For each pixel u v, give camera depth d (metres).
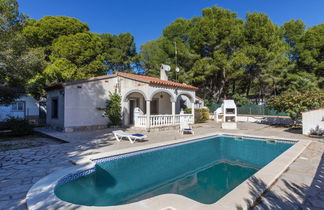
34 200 3.12
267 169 4.60
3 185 3.85
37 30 17.83
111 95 13.37
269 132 11.80
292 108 12.73
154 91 12.39
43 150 6.82
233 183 5.02
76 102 11.69
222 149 8.93
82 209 2.83
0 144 8.44
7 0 9.54
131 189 4.61
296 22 27.52
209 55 23.88
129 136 8.23
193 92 16.00
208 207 2.80
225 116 14.08
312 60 23.78
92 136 9.87
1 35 9.28
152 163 6.79
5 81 12.27
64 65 17.52
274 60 21.81
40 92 16.80
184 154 8.14
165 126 13.00
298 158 5.82
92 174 5.20
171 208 2.79
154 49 28.22
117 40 30.72
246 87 29.09
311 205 3.02
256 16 22.34
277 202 3.12
